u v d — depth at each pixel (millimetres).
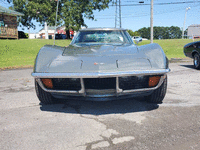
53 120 2359
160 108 2709
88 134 1973
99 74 2227
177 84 4230
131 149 1680
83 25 31844
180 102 2951
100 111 2648
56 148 1727
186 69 6590
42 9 29328
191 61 9336
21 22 31188
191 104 2844
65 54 2738
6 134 2006
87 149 1696
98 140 1848
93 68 2320
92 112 2615
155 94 2777
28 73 6543
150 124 2182
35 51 15734
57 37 35688
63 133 2008
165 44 21047
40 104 3023
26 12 29734
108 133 1986
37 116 2500
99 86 2395
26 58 12445
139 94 2545
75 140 1857
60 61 2529
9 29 24250
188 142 1778
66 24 29203
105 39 3648
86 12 30453
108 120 2326
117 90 2350
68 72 2314
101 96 2414
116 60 2471
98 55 2621
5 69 7809
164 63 2477
